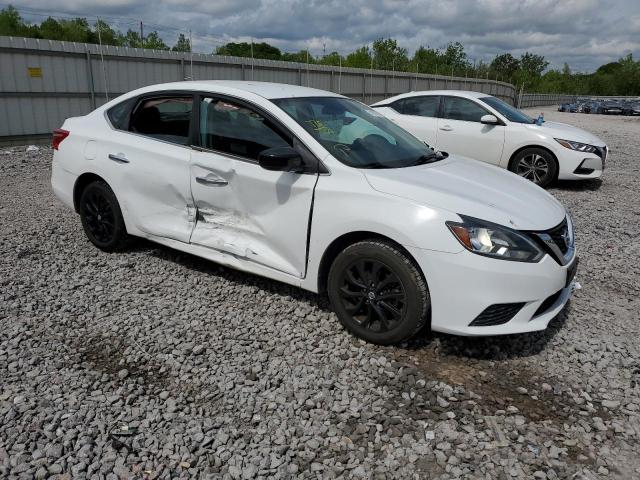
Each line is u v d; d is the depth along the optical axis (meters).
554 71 95.75
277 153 3.53
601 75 99.25
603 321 4.02
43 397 2.89
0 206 6.67
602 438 2.72
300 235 3.68
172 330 3.64
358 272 3.49
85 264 4.75
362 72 23.92
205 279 4.48
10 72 12.71
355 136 4.02
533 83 80.44
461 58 60.56
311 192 3.60
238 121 4.04
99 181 4.89
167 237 4.47
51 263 4.75
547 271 3.24
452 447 2.63
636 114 41.25
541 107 57.19
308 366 3.27
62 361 3.23
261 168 3.84
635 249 5.76
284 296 4.18
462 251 3.14
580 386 3.17
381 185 3.44
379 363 3.31
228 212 4.07
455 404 2.95
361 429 2.72
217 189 4.06
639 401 3.04
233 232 4.09
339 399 2.96
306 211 3.62
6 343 3.40
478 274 3.12
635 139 18.58
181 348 3.42
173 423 2.73
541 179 8.78
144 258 4.91
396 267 3.29
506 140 8.84
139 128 4.66
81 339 3.50
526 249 3.21
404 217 3.26
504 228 3.21
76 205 5.15
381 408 2.90
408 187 3.40
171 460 2.49
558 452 2.60
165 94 4.52
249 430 2.70
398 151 4.12
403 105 9.80
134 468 2.43
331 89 22.30
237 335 3.60
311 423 2.77
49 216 6.26
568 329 3.86
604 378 3.26
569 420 2.86
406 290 3.29
